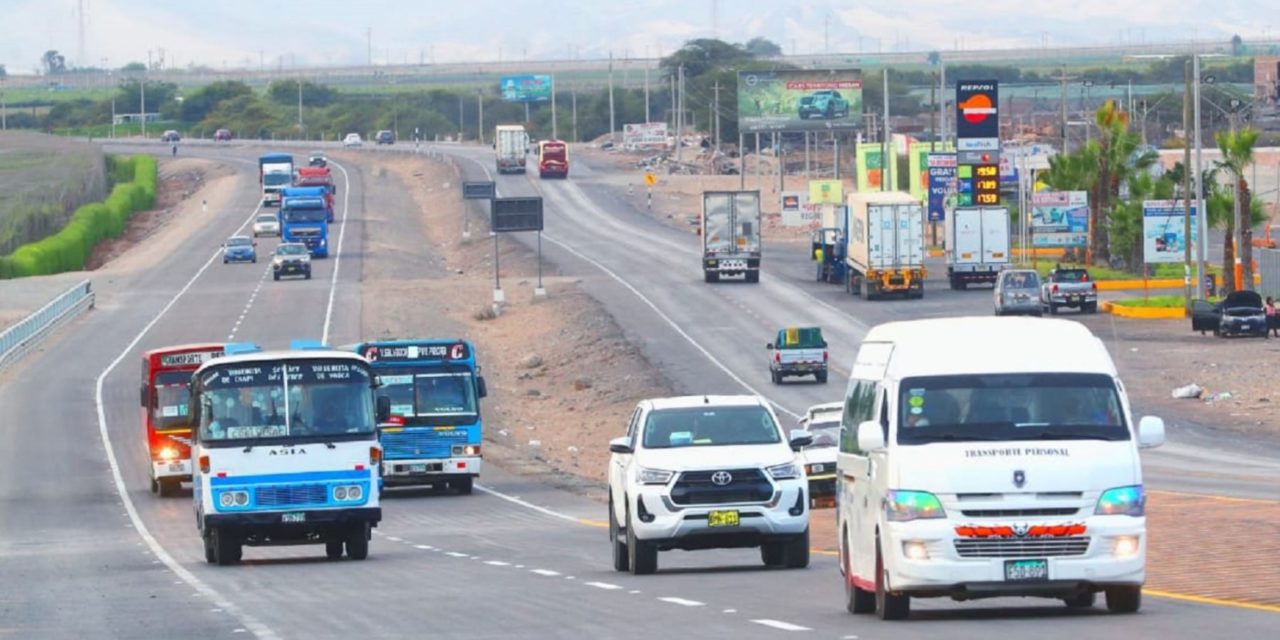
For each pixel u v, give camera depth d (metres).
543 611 61.62
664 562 88.69
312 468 89.88
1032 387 54.56
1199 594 61.56
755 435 81.00
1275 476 128.50
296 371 91.19
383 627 57.88
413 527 119.62
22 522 132.12
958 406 54.19
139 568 91.62
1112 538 52.19
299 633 56.72
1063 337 56.06
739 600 64.12
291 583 78.25
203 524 90.69
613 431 190.62
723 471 78.00
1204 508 99.50
